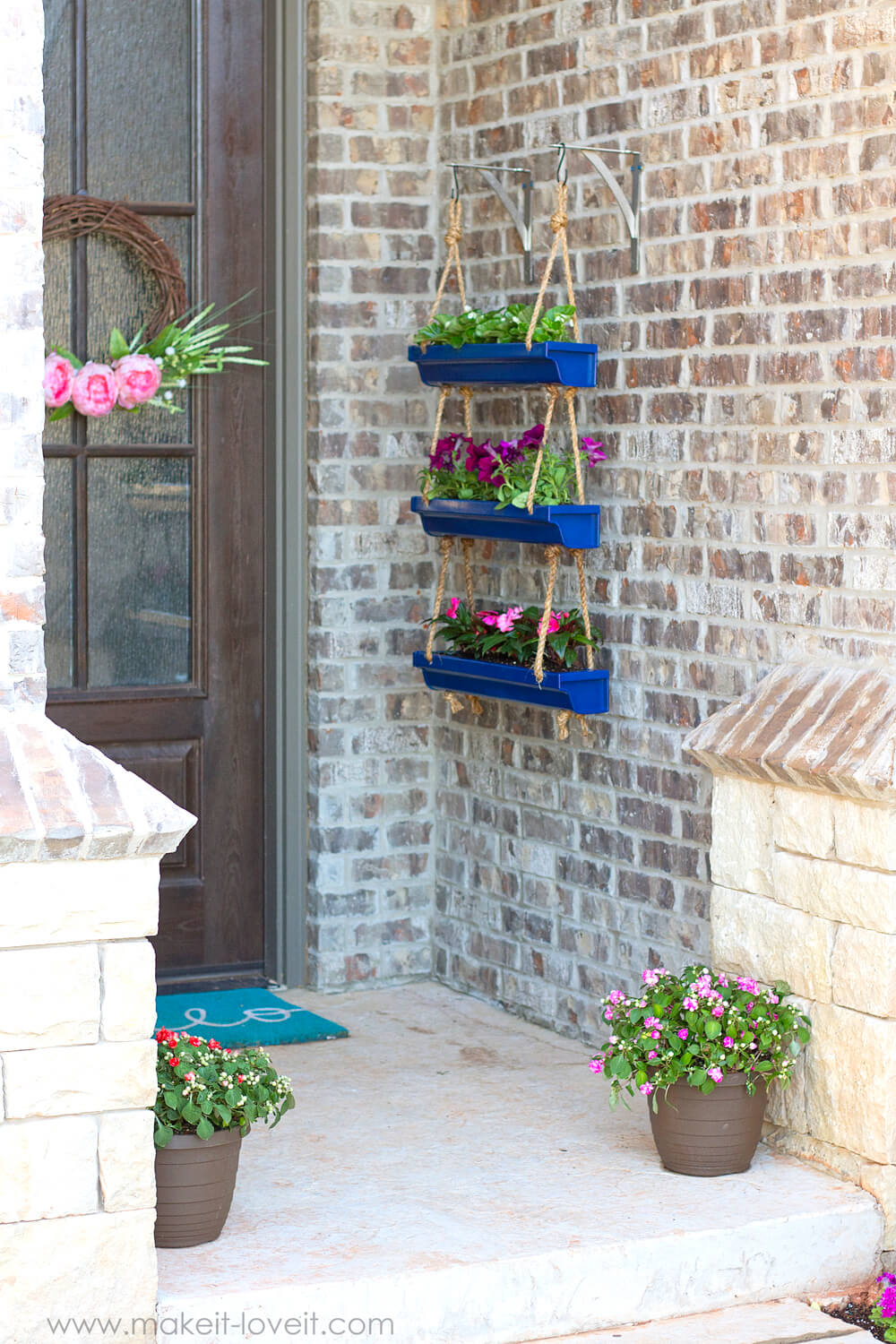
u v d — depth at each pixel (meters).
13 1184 2.79
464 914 5.00
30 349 3.06
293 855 5.02
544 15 4.48
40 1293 2.82
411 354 4.61
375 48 4.87
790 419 3.73
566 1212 3.35
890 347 3.46
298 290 4.88
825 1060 3.52
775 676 3.74
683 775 4.11
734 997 3.53
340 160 4.85
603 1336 3.17
